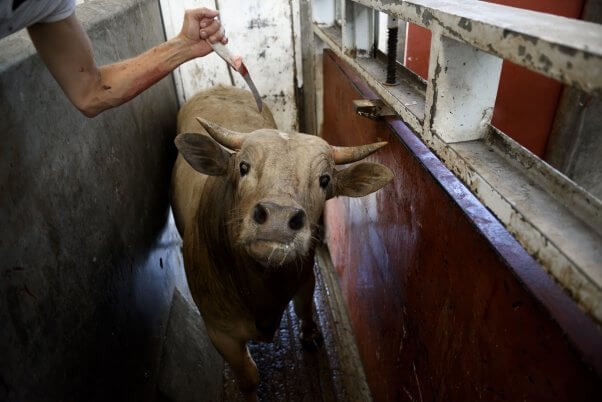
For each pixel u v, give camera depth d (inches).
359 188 78.7
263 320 87.0
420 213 66.2
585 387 33.1
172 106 149.4
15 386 46.4
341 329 130.5
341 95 119.3
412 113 62.7
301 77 164.2
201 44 62.7
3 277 46.2
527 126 137.6
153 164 115.0
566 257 33.6
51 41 48.8
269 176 66.2
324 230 163.2
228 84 161.0
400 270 78.6
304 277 89.7
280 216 57.3
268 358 122.3
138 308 89.0
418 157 66.2
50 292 55.7
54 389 54.3
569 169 136.9
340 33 125.1
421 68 135.7
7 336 46.1
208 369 112.8
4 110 49.7
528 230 38.2
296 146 69.9
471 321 51.9
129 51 101.0
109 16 90.7
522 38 34.9
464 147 52.2
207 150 76.3
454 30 45.7
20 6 40.3
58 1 45.4
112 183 82.1
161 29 145.3
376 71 85.9
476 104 52.6
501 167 47.1
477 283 49.7
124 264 84.1
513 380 43.6
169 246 127.5
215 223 80.8
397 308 82.0
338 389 114.0
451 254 56.1
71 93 54.4
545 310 37.8
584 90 29.0
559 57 31.1
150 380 88.6
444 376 61.7
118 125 89.0
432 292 63.9
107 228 77.2
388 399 93.7
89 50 53.1
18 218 50.3
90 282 67.8
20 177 51.6
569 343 34.8
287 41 156.3
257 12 150.6
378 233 92.2
